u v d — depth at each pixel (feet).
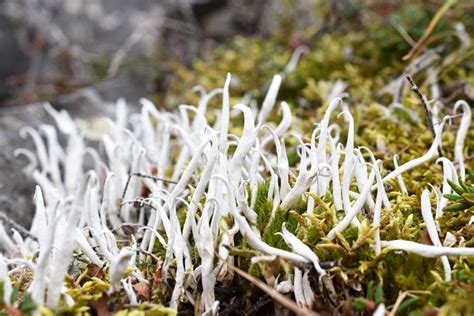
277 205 0.62
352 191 0.64
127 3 1.46
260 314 0.60
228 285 0.60
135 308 0.56
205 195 0.62
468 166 0.73
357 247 0.58
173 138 0.94
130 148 0.78
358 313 0.56
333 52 1.07
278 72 1.05
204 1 1.42
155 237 0.64
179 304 0.59
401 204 0.62
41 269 0.54
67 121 0.90
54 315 0.53
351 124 0.61
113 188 0.73
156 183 0.77
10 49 1.41
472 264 0.58
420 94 0.70
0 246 0.76
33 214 0.84
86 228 0.62
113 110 1.14
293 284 0.58
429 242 0.59
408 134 0.80
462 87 0.87
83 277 0.60
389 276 0.58
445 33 0.92
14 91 1.38
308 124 0.84
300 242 0.57
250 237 0.57
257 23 1.43
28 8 1.44
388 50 1.02
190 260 0.59
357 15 1.16
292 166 0.77
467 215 0.61
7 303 0.54
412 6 1.04
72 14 1.44
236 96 1.07
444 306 0.53
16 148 0.96
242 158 0.62
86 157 0.95
